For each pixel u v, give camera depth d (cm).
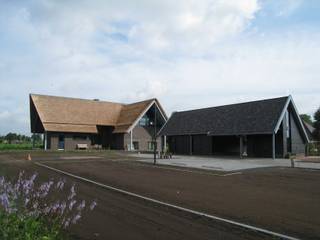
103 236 828
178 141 5228
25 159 3653
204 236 844
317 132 5322
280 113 3972
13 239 641
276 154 4100
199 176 2125
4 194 720
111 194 1423
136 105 6425
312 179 1977
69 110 6134
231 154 4709
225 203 1266
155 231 879
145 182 1820
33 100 5953
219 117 4747
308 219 1031
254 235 862
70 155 4441
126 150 5834
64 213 1009
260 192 1521
